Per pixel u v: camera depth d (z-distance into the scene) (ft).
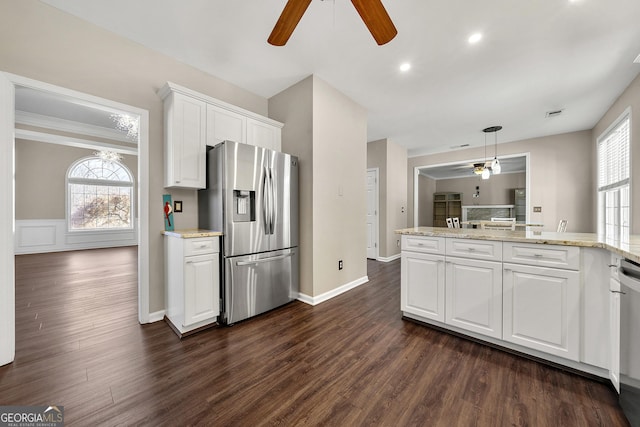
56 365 5.50
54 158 19.71
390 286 11.67
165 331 7.22
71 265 15.10
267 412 4.28
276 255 8.92
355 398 4.62
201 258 7.17
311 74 9.37
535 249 5.66
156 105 8.02
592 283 5.07
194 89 8.89
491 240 6.22
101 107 7.12
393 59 8.43
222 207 7.60
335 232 10.49
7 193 5.47
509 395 4.69
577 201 15.31
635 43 7.39
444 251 7.00
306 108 9.59
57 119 15.52
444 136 16.70
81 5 6.28
